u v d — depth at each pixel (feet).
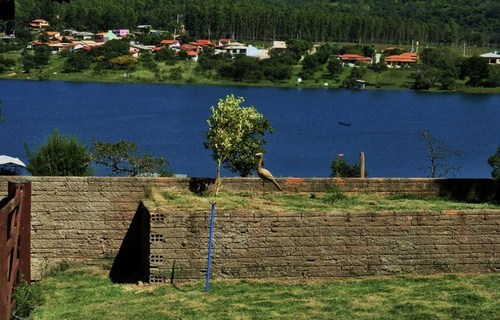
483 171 303.68
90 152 163.02
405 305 72.59
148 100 529.86
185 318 69.67
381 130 443.32
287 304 73.15
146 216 81.71
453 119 503.20
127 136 379.96
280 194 91.86
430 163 327.06
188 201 84.74
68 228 86.58
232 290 77.61
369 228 81.46
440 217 82.38
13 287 69.77
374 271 81.82
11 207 66.80
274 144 381.19
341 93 629.92
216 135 99.60
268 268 80.53
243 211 80.02
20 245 74.54
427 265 82.38
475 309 71.67
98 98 532.32
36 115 442.09
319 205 86.28
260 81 654.53
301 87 653.30
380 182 93.61
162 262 79.25
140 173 164.25
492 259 83.10
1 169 185.26
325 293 76.69
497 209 84.38
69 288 80.69
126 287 80.38
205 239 79.51
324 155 353.31
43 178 85.92
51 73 641.40
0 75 632.79
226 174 262.06
